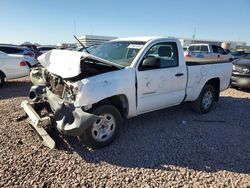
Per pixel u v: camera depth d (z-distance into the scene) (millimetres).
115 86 3947
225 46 31797
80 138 3949
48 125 3998
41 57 4387
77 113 3574
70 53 3861
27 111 4250
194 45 16453
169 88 4957
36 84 4930
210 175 3426
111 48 5020
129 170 3469
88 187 3080
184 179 3314
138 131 4820
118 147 4121
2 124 4805
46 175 3270
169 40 4984
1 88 8867
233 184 3244
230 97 8141
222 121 5613
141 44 4684
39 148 3943
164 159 3797
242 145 4395
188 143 4383
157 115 5812
